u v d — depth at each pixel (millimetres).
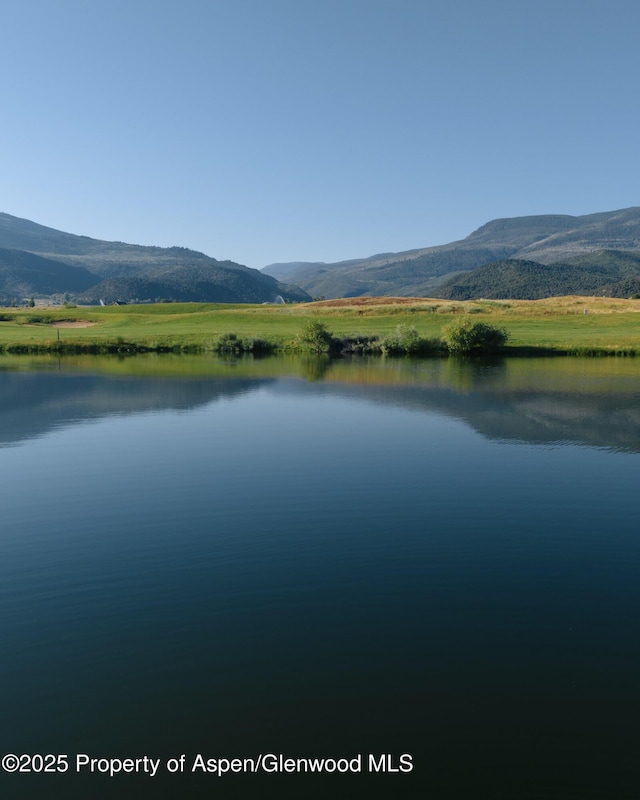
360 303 140000
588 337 83750
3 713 10555
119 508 20594
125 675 11547
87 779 9188
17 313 128625
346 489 22281
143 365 64250
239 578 15461
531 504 20500
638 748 9602
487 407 37750
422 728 10086
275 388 46531
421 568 15922
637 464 24953
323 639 12664
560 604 14047
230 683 11281
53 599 14484
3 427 32875
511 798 8703
